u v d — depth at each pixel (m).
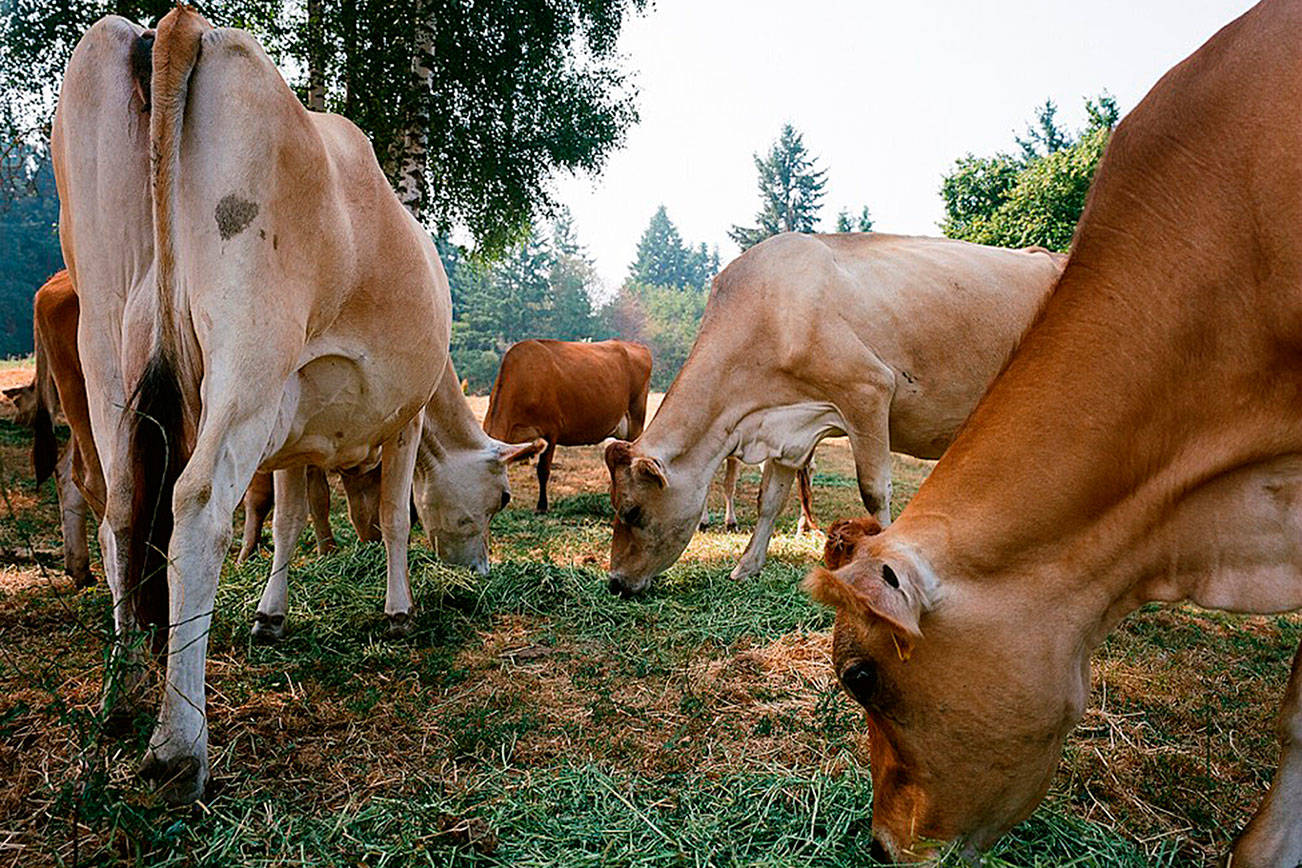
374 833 2.60
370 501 5.93
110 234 2.83
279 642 4.37
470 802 2.82
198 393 2.79
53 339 4.54
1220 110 2.10
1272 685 4.27
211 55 2.63
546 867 2.48
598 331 79.25
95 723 2.39
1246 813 2.99
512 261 75.31
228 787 2.80
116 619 2.74
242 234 2.61
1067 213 29.69
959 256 5.50
